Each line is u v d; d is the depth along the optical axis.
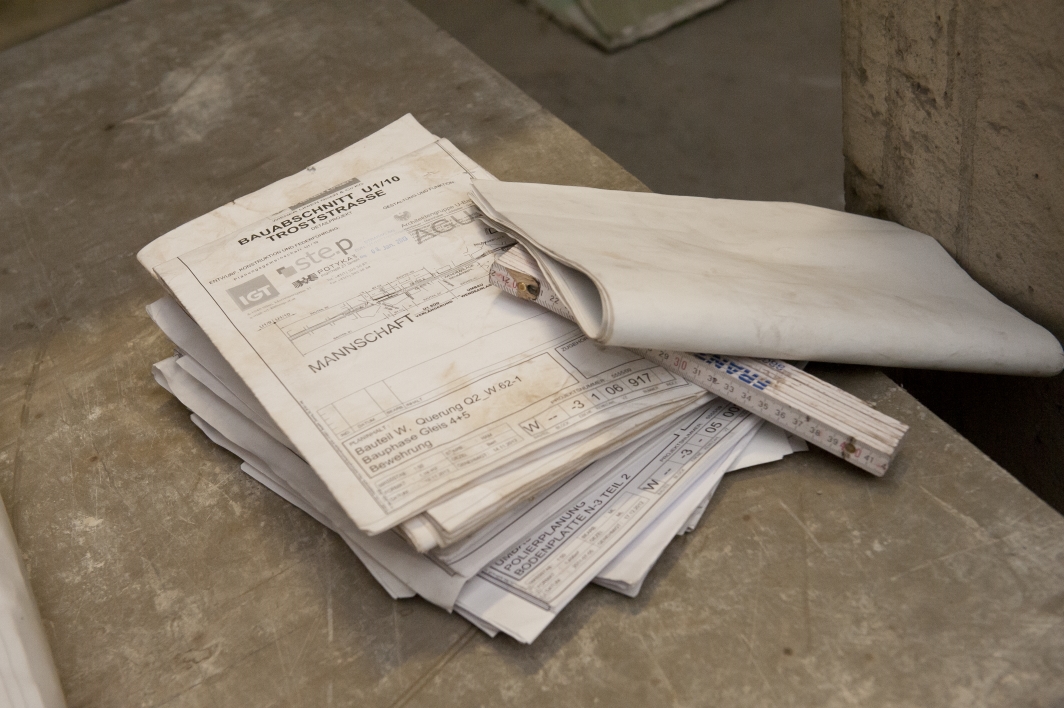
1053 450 0.97
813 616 0.77
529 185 0.90
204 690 0.77
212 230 0.91
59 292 0.99
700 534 0.80
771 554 0.79
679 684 0.75
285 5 1.24
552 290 0.81
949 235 0.94
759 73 2.25
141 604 0.81
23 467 0.88
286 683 0.77
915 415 0.85
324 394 0.81
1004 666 0.74
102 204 1.06
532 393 0.81
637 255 0.82
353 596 0.80
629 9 2.41
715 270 0.83
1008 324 0.88
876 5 0.91
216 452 0.88
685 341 0.79
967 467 0.82
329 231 0.91
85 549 0.83
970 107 0.87
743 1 2.46
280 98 1.14
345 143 1.09
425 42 1.18
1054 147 0.83
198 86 1.16
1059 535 0.79
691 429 0.83
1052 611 0.76
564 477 0.80
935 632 0.76
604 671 0.76
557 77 2.29
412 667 0.77
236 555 0.82
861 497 0.81
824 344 0.82
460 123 1.10
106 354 0.94
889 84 0.93
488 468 0.77
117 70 1.18
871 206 1.01
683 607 0.78
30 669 0.75
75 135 1.12
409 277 0.88
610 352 0.84
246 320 0.85
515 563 0.78
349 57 1.18
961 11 0.85
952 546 0.79
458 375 0.82
